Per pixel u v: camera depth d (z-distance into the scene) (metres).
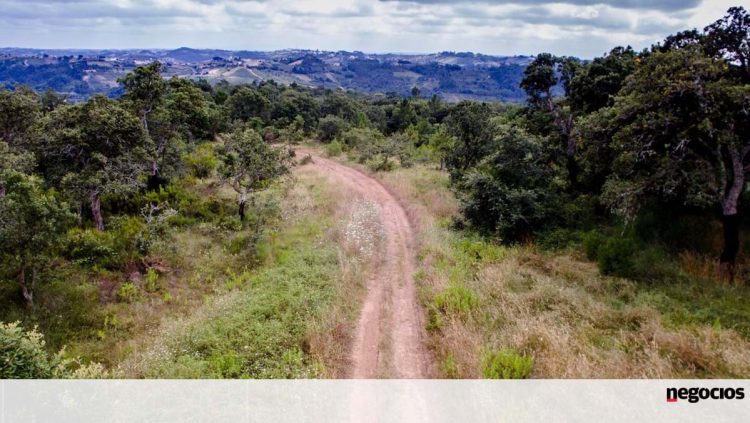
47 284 12.23
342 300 11.18
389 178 28.25
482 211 16.86
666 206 15.43
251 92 60.84
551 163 19.61
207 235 17.41
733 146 11.69
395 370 8.47
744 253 13.37
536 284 11.83
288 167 21.98
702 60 11.37
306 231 17.97
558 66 19.31
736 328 9.53
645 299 10.99
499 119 24.67
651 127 12.27
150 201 19.19
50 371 6.84
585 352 8.22
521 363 7.54
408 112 67.56
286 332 9.43
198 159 26.77
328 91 123.81
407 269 13.95
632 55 19.14
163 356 8.65
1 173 12.45
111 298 12.72
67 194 15.06
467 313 10.08
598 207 17.50
